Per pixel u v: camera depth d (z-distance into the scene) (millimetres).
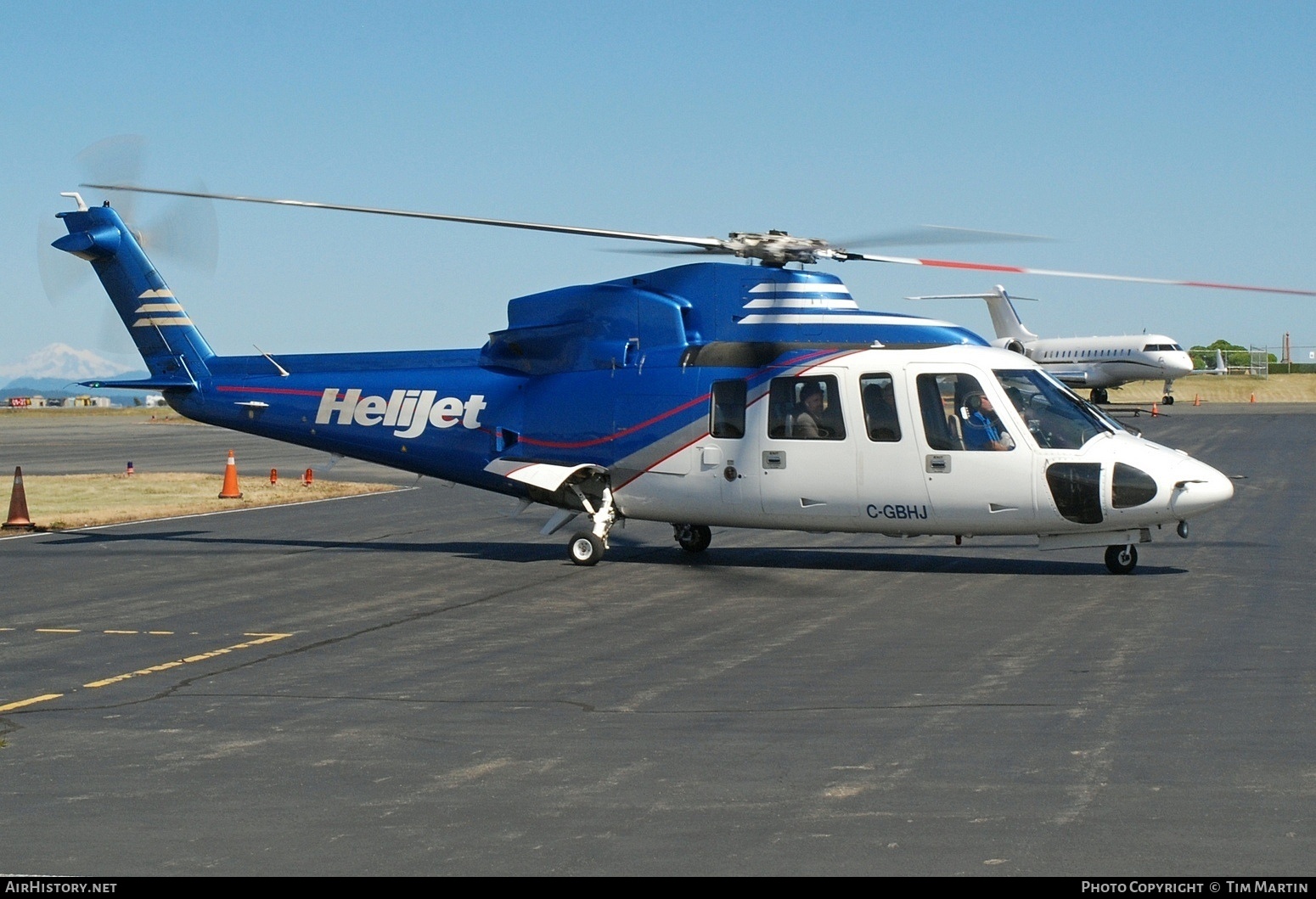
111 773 7535
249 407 18125
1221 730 8062
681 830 6383
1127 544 14703
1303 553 16547
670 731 8289
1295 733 7977
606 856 6051
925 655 10578
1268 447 38125
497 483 17000
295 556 17672
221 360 18453
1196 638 11062
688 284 16016
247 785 7258
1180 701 8844
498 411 16797
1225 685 9305
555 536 19906
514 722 8609
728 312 15867
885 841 6164
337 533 20484
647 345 16078
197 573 16031
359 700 9297
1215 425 52031
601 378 16188
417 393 17281
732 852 6059
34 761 7805
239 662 10703
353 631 12102
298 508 24844
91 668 10516
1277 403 89000
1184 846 6027
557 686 9680
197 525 21844
